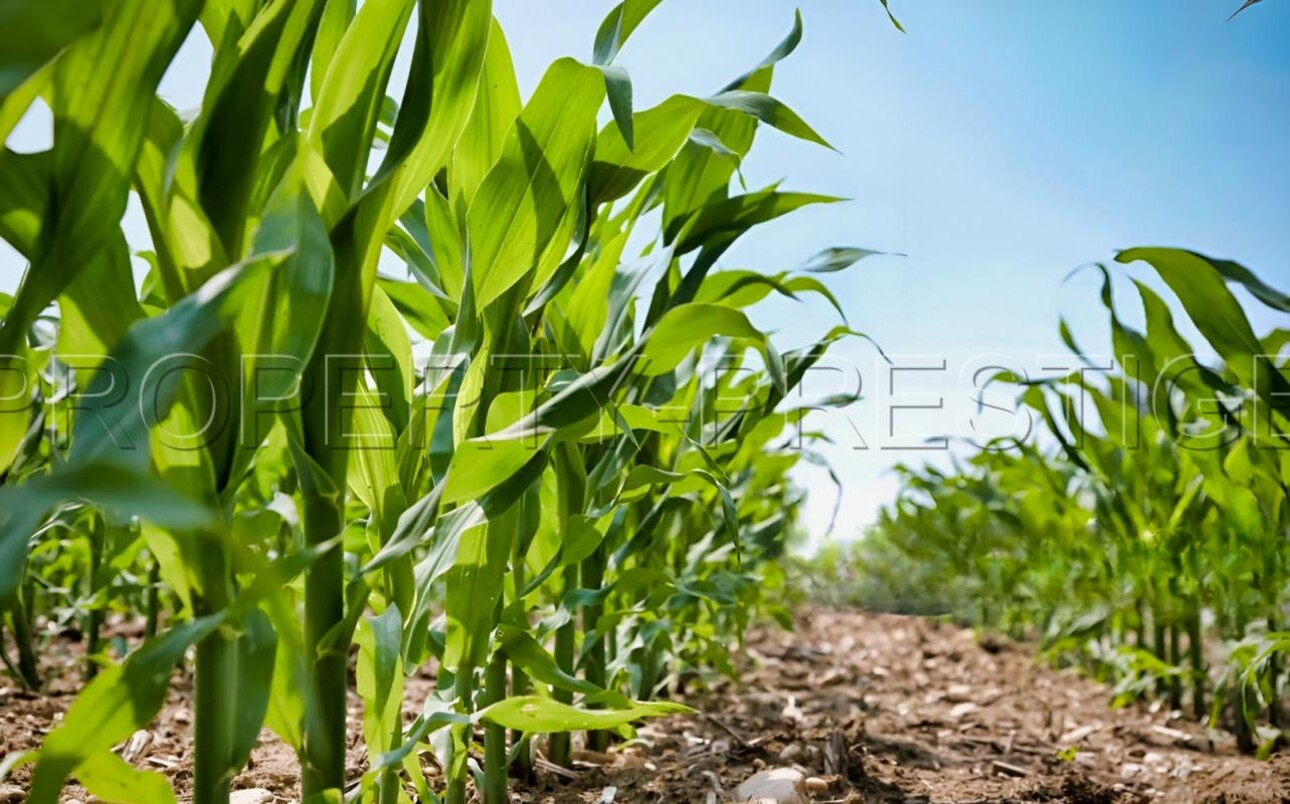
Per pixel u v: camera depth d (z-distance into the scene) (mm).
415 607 999
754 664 3164
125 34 649
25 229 676
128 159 682
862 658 3664
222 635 758
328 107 787
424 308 1341
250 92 748
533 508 1249
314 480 823
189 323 575
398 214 886
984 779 1825
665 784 1562
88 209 675
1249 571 2150
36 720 1849
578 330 1281
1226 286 1345
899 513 3484
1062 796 1719
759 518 2943
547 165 1010
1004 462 2754
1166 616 2479
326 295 704
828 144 1102
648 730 1996
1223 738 2266
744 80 1262
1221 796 1658
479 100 1091
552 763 1604
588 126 1020
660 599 1629
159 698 668
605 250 1274
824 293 1315
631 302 1392
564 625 1541
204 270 750
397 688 938
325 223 807
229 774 760
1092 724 2459
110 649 2510
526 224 1001
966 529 3451
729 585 1871
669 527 2078
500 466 906
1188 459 2115
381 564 819
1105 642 3035
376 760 894
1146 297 1685
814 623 4598
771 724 2234
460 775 1104
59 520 1542
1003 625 4027
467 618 1090
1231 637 2369
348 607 867
